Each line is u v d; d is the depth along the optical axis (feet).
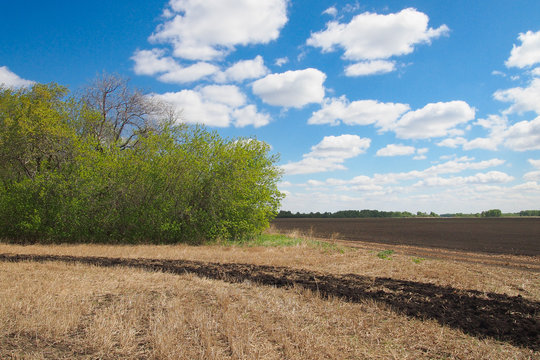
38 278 30.22
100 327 18.22
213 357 15.16
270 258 46.42
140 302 23.13
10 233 67.97
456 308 23.66
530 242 80.23
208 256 47.44
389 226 160.25
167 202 67.36
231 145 74.49
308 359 15.37
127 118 91.40
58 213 64.23
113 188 67.31
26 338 17.13
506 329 19.71
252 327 19.15
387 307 23.50
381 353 16.38
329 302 24.59
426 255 55.93
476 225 162.61
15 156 68.64
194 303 23.70
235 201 69.67
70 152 70.13
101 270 34.88
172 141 71.77
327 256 49.78
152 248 56.18
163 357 15.34
